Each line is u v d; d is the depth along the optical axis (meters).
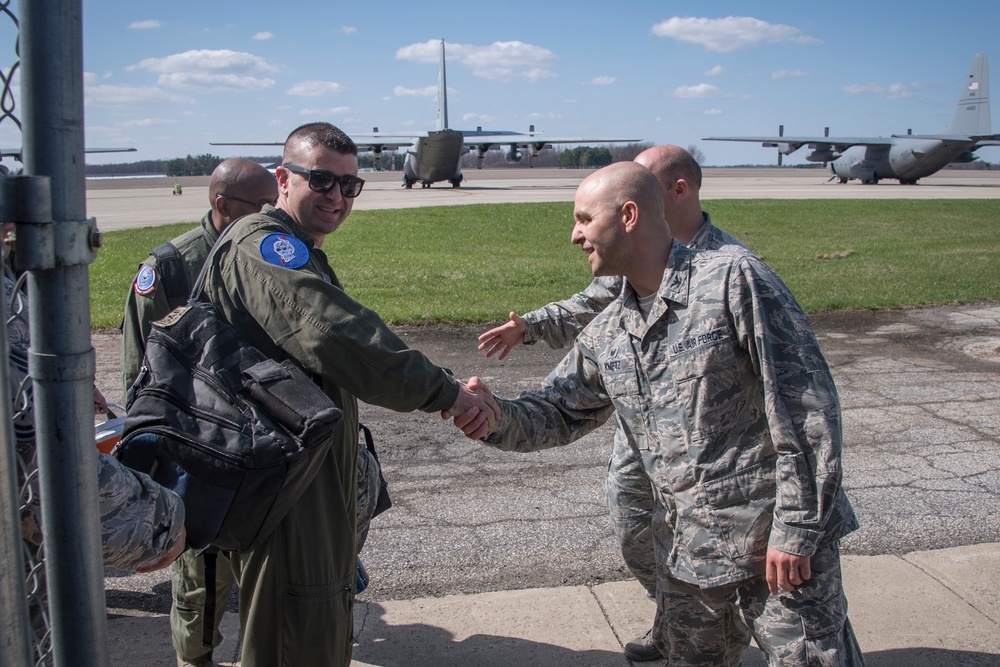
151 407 1.88
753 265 2.08
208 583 2.28
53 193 1.12
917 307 10.06
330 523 2.12
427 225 21.75
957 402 6.19
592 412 2.54
